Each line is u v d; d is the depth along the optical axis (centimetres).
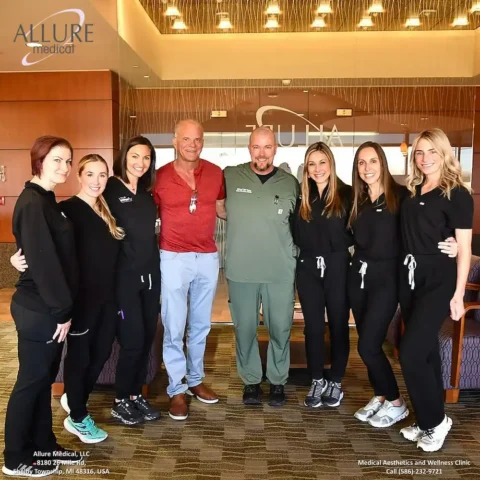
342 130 677
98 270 267
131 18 623
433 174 269
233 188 324
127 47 627
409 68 659
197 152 308
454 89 663
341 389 351
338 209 311
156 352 352
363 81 664
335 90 670
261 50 661
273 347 339
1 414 318
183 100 678
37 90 743
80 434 283
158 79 676
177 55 665
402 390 359
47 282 226
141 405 317
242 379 345
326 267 319
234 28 651
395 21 635
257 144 316
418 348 267
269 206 320
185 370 325
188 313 339
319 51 659
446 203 263
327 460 267
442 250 266
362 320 305
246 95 672
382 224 290
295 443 286
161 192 310
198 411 328
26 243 225
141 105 686
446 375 333
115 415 310
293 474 254
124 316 294
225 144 681
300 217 319
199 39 660
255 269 325
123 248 289
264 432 299
